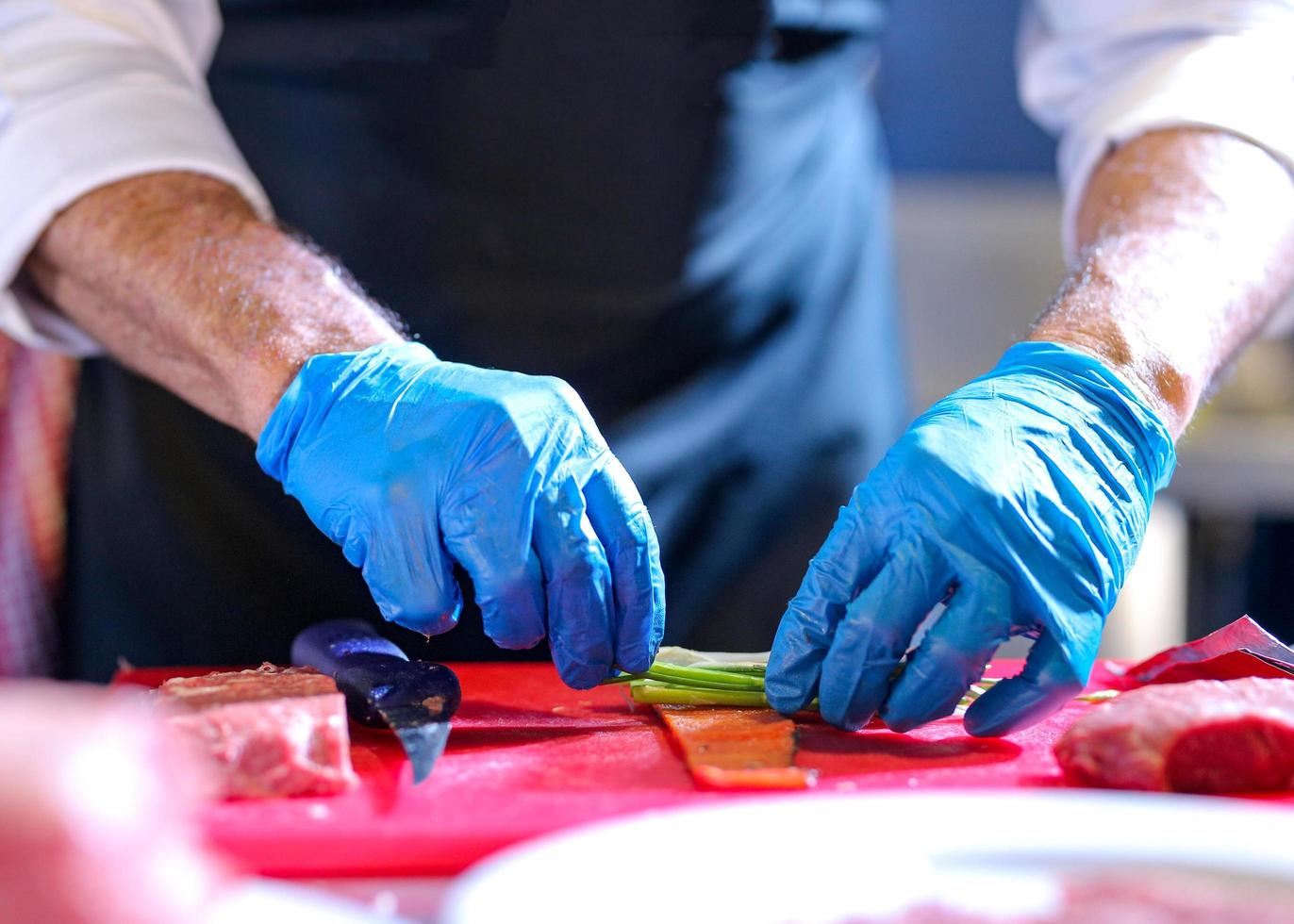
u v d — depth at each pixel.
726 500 2.81
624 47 2.52
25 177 2.09
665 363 2.71
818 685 1.61
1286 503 4.16
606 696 1.87
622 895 0.87
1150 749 1.32
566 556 1.65
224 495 2.62
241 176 2.23
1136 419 1.68
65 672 2.79
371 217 2.62
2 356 2.64
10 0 2.25
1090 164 2.27
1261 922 0.88
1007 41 4.68
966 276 4.93
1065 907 0.90
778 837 0.96
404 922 0.88
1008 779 1.42
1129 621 3.72
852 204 2.98
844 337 2.94
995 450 1.56
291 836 1.16
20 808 0.64
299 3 2.54
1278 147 2.09
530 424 1.63
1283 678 1.58
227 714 1.30
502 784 1.37
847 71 2.91
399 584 1.67
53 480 2.71
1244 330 1.96
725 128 2.61
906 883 0.92
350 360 1.76
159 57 2.36
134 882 0.67
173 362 2.08
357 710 1.61
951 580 1.55
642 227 2.63
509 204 2.60
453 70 2.54
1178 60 2.24
